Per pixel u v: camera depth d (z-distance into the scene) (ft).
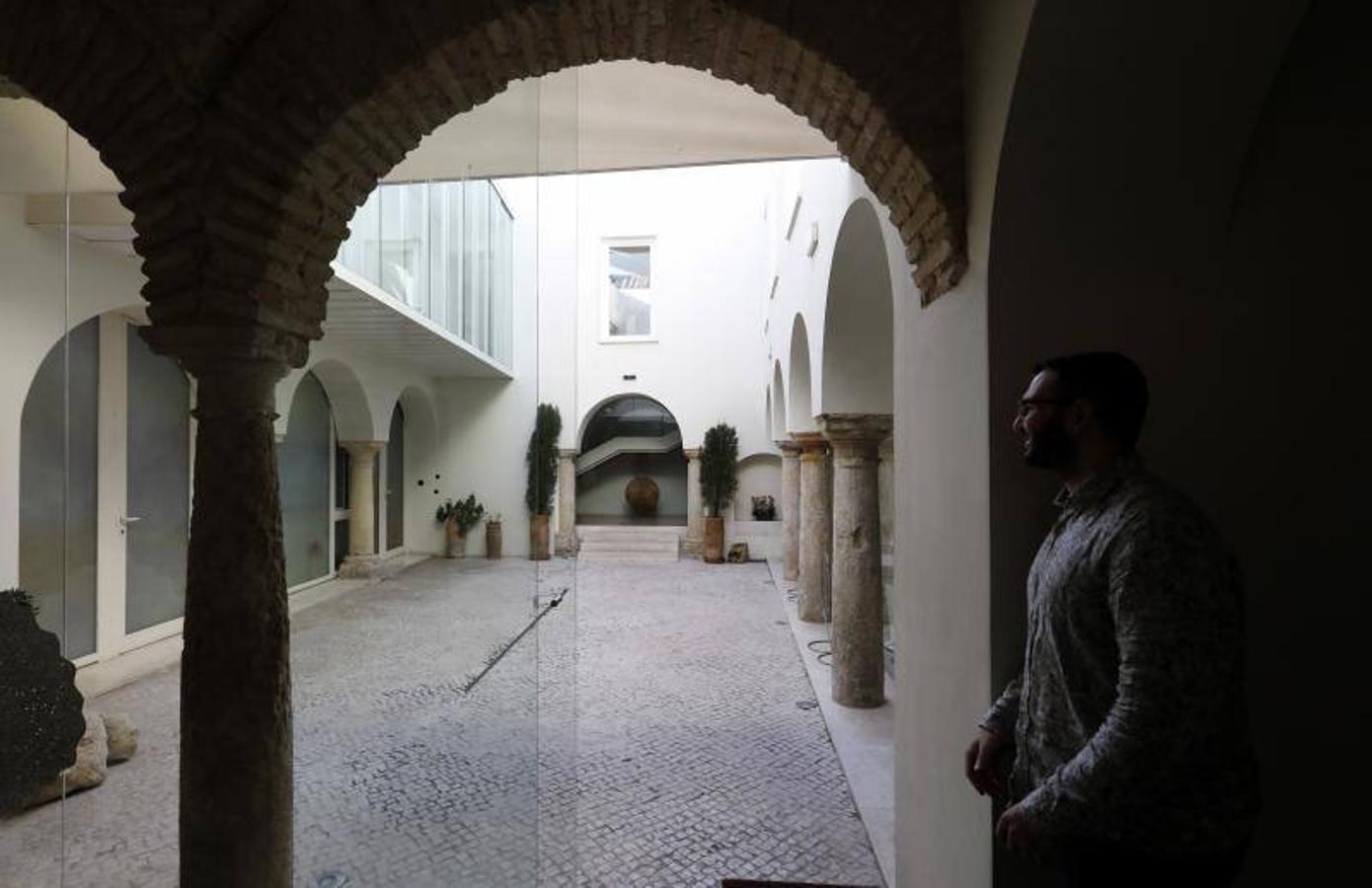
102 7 5.87
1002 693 5.72
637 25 6.47
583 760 15.03
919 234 7.00
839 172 15.71
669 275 50.49
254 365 6.28
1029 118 5.20
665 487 70.08
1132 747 3.48
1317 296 5.56
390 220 12.07
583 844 11.54
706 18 6.34
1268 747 5.70
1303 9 4.66
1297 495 5.61
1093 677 4.08
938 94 6.21
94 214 12.51
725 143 15.10
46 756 11.36
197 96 5.94
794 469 38.27
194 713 6.14
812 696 19.36
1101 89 5.08
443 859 7.75
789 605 31.96
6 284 12.31
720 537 47.32
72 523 16.52
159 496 18.76
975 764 5.26
